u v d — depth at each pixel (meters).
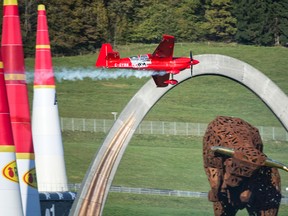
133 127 112.62
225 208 122.50
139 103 113.25
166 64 120.94
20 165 112.69
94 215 110.50
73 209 110.88
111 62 128.50
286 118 118.62
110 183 111.25
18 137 112.62
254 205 120.44
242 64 118.94
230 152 111.12
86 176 111.38
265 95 118.75
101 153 111.88
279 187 120.75
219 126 118.38
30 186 113.19
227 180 112.38
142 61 124.44
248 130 118.56
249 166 109.75
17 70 112.81
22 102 112.81
